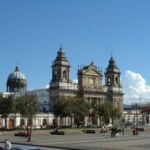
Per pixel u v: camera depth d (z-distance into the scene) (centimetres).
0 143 7131
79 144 6762
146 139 8350
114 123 19088
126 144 6775
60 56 18300
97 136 9700
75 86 18712
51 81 18388
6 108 13038
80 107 15450
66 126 16188
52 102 18050
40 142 7325
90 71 19288
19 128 14262
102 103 17788
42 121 17175
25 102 14038
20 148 3925
